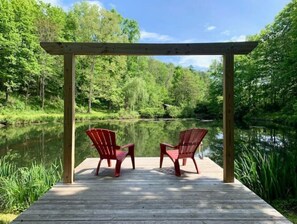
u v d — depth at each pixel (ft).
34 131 45.06
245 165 14.40
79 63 80.48
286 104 44.73
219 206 8.64
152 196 9.63
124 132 45.21
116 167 12.55
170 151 14.16
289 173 13.46
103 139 12.64
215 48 11.18
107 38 79.92
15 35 60.23
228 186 10.86
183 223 7.40
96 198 9.42
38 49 68.80
